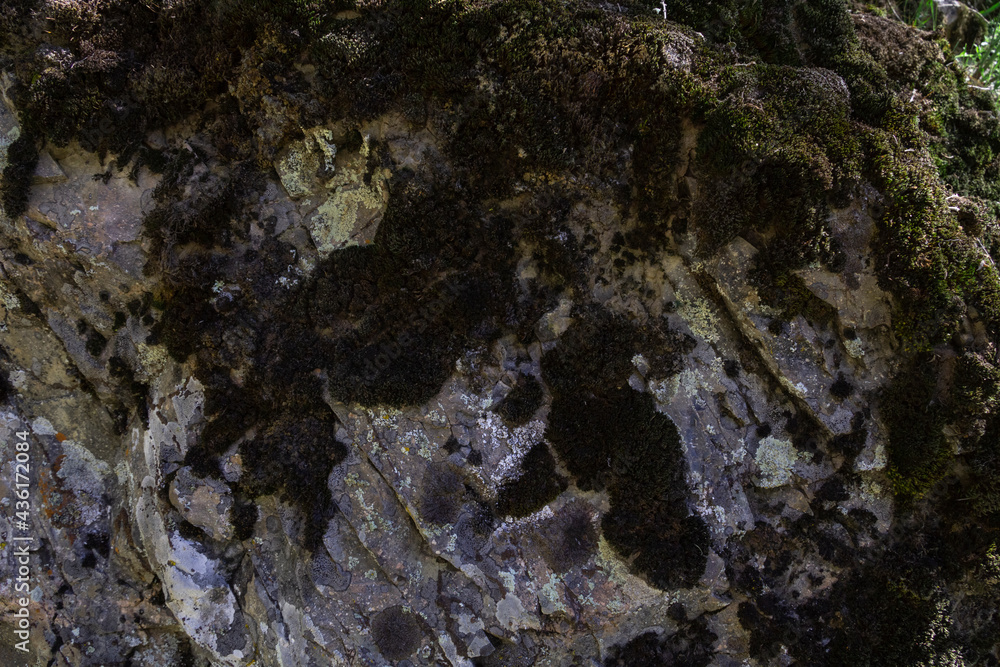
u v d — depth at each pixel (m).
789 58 3.65
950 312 3.29
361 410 3.64
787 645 3.54
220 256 3.67
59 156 3.66
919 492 3.48
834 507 3.62
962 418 3.30
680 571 3.48
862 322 3.44
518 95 3.31
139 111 3.61
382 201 3.58
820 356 3.50
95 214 3.66
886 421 3.50
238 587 3.68
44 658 3.82
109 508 3.99
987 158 3.72
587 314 3.58
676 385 3.59
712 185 3.38
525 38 3.32
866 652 3.49
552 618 3.54
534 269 3.65
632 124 3.41
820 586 3.60
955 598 3.49
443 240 3.56
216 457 3.66
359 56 3.38
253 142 3.65
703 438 3.59
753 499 3.66
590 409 3.62
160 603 3.87
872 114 3.56
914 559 3.53
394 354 3.64
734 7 3.57
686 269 3.60
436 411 3.62
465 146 3.45
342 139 3.55
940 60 3.88
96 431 4.05
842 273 3.38
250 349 3.64
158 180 3.69
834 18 3.67
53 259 3.72
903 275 3.33
